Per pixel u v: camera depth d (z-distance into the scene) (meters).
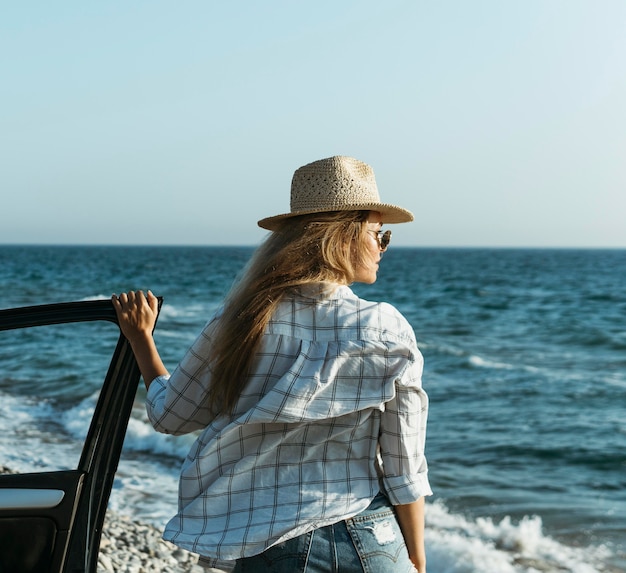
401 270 98.25
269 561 1.78
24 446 9.94
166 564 5.92
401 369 1.77
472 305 45.53
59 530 2.10
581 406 15.31
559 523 8.04
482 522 7.88
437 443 12.04
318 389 1.75
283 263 1.84
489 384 18.02
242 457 1.80
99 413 2.15
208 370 1.89
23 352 18.25
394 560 1.80
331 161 1.92
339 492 1.78
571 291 58.41
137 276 72.12
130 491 8.59
